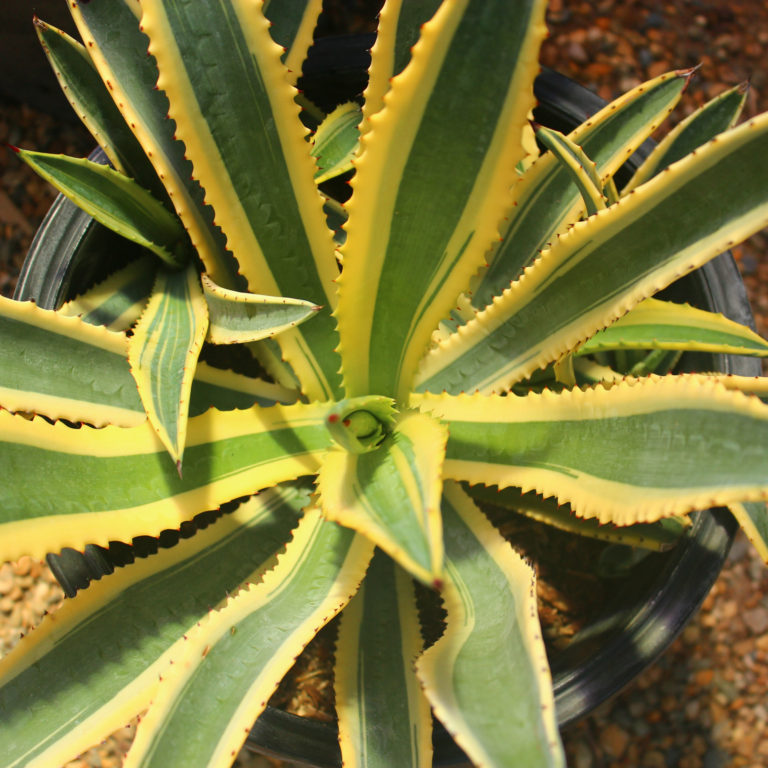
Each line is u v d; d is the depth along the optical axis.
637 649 0.34
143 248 0.38
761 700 0.50
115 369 0.33
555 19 0.58
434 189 0.28
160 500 0.31
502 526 0.40
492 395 0.32
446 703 0.25
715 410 0.26
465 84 0.26
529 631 0.25
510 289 0.32
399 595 0.33
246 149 0.30
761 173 0.26
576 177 0.31
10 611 0.51
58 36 0.33
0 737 0.29
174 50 0.28
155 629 0.31
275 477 0.33
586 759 0.49
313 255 0.33
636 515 0.28
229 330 0.32
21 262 0.57
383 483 0.28
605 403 0.29
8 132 0.58
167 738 0.27
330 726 0.34
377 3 0.55
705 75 0.58
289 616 0.30
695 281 0.38
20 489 0.29
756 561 0.52
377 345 0.32
